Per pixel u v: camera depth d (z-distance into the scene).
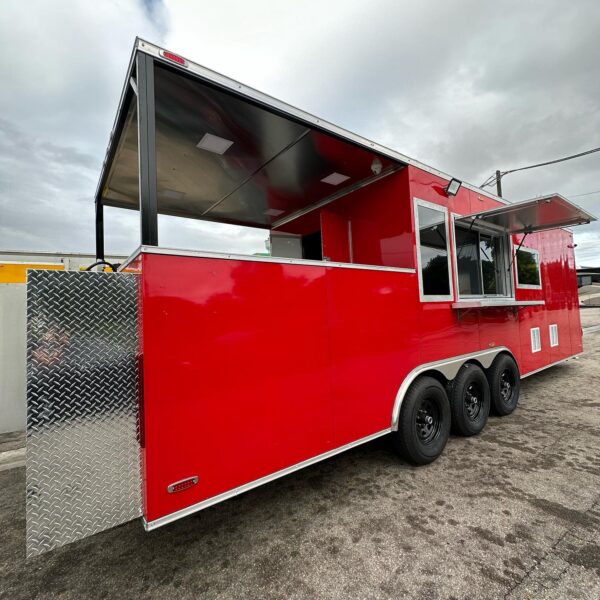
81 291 1.63
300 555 2.14
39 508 1.51
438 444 3.34
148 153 1.81
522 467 3.16
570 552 2.07
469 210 4.20
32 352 1.53
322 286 2.50
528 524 2.35
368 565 2.03
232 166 3.54
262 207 4.75
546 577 1.89
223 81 2.15
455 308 3.63
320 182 3.94
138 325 1.73
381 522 2.43
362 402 2.74
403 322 3.12
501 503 2.60
